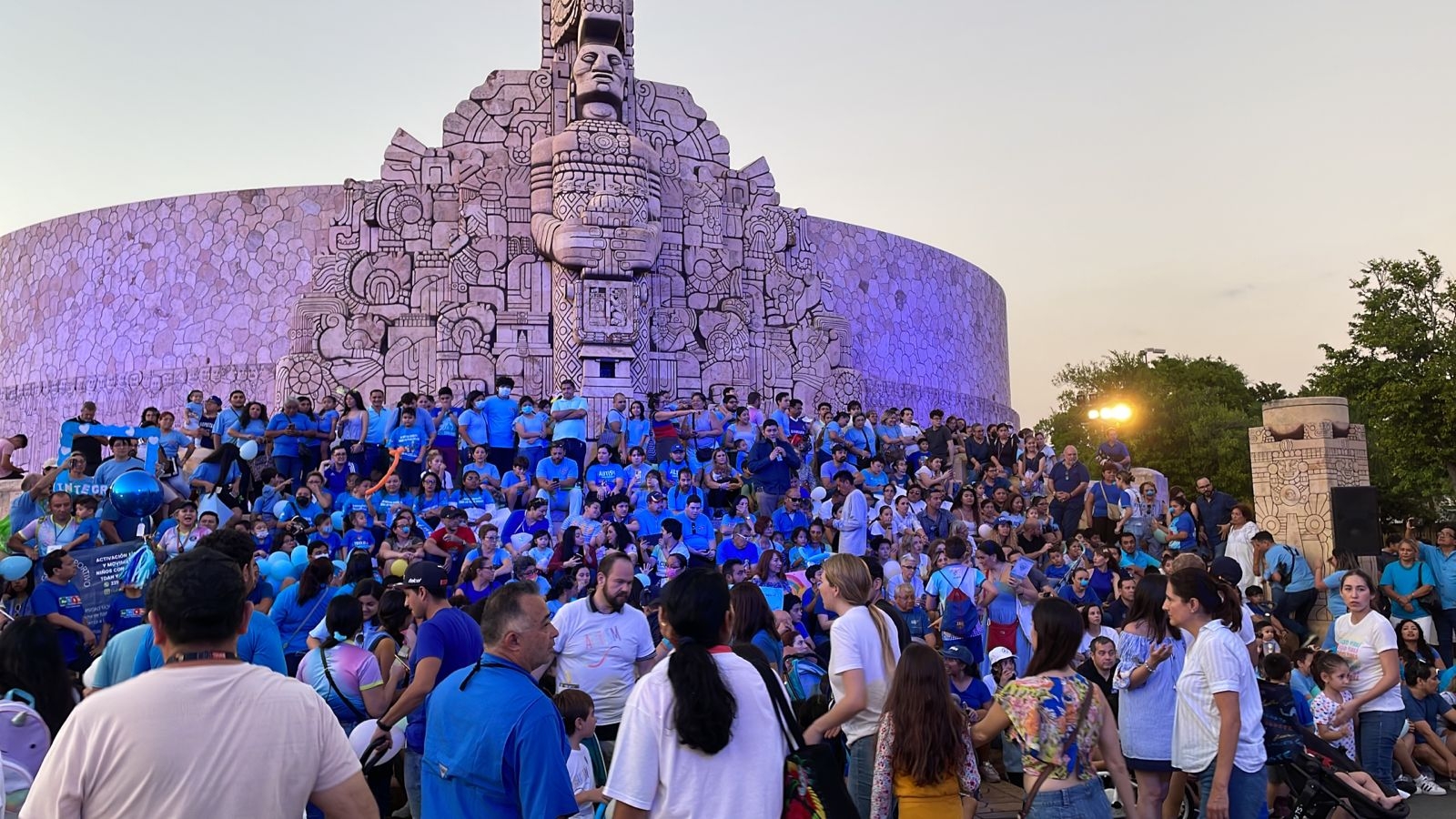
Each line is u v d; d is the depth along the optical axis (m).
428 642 6.43
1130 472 19.55
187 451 17.25
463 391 22.61
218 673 3.53
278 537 12.75
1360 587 9.46
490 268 23.30
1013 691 5.81
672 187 24.95
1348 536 15.61
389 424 17.73
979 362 38.53
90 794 3.34
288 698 3.59
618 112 23.69
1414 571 14.18
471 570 12.36
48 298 32.53
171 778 3.34
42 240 33.06
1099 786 5.72
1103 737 5.82
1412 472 28.66
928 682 5.79
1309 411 17.31
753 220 25.67
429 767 4.89
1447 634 13.97
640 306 23.03
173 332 29.78
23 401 32.44
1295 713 8.18
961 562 12.77
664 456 18.91
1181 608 6.51
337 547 14.26
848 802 4.74
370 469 17.59
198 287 29.75
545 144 23.19
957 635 12.17
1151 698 7.15
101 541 12.36
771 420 18.00
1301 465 17.34
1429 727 11.01
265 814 3.43
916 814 5.73
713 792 4.48
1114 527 18.67
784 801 4.68
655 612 11.46
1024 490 20.30
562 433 17.97
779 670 9.98
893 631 6.62
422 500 16.38
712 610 4.75
